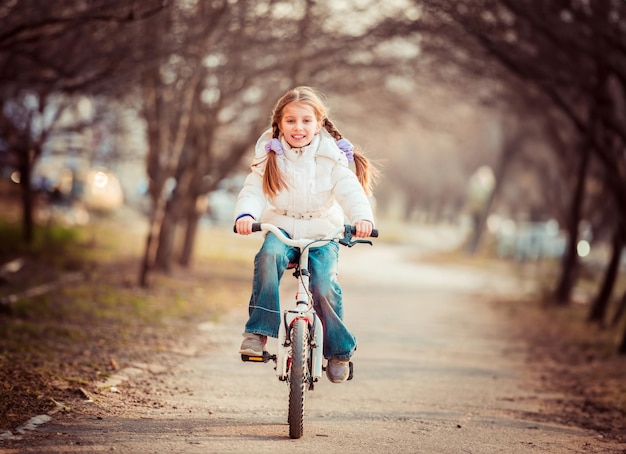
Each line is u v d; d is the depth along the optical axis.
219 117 39.00
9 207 49.22
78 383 13.59
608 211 42.25
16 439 10.02
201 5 26.25
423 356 21.48
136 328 20.78
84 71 22.92
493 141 85.81
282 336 10.86
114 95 27.62
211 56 32.12
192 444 10.17
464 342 25.31
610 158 28.80
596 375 20.08
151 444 10.09
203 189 39.91
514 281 56.91
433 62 36.62
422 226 163.75
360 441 11.04
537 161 72.25
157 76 30.92
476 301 41.22
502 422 13.50
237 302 29.62
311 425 11.98
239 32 30.75
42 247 36.72
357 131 46.56
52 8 19.67
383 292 43.59
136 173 76.81
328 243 10.93
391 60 37.41
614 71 23.66
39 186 44.75
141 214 75.25
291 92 10.77
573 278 40.53
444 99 50.59
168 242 36.72
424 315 32.75
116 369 15.37
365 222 10.47
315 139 10.82
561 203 65.69
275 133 10.97
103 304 24.05
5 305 20.17
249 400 13.80
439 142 113.06
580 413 15.27
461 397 15.85
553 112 38.62
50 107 31.02
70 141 30.95
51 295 24.23
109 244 46.75
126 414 11.88
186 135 36.03
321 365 10.93
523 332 29.17
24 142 28.39
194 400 13.42
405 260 79.06
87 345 17.59
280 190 10.74
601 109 26.17
